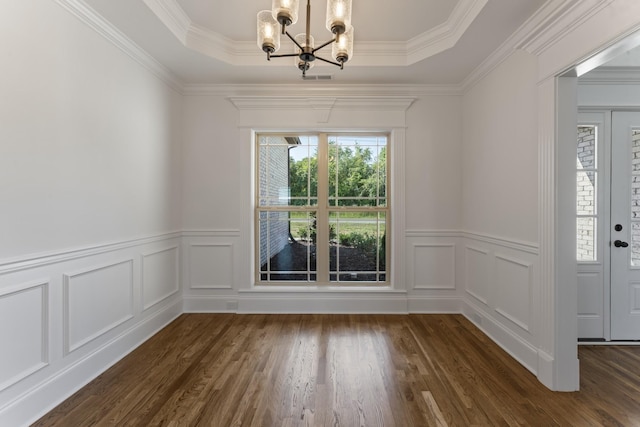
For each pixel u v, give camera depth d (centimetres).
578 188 290
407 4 242
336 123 366
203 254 368
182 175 365
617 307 285
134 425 178
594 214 286
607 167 284
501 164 282
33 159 183
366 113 366
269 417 184
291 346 277
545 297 222
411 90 359
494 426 178
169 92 337
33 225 183
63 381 202
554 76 213
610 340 285
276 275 388
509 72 269
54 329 196
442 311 367
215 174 366
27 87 179
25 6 177
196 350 270
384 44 300
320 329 316
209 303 368
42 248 188
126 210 267
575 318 213
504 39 259
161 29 247
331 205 388
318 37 290
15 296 173
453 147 365
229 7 248
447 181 366
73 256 210
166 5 235
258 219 387
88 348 225
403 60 307
